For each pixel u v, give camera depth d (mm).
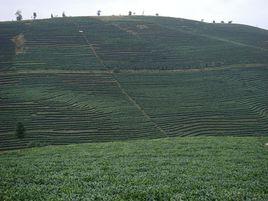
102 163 39625
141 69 165375
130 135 98375
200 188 29984
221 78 157750
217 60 182625
